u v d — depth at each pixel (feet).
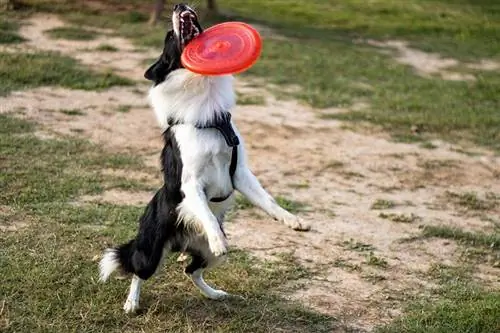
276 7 96.27
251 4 96.43
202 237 23.25
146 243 23.18
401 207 36.35
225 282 26.27
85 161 38.63
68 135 43.14
